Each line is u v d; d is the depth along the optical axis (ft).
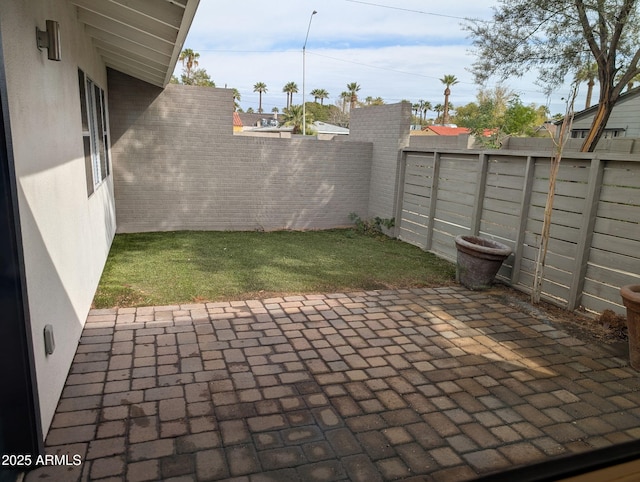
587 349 13.38
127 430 8.59
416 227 27.04
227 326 13.80
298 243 26.20
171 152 27.32
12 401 7.18
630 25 22.56
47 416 8.43
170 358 11.58
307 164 30.19
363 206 32.32
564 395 10.73
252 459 7.96
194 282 17.80
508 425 9.41
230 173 28.68
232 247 24.29
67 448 8.00
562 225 16.98
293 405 9.73
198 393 10.01
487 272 18.37
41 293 8.39
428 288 18.69
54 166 9.87
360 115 32.60
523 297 18.02
